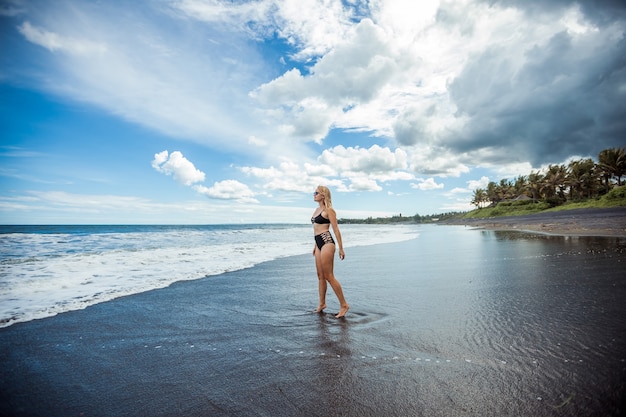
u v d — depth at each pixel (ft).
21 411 7.32
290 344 11.14
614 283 18.03
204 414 7.07
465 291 18.13
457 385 7.93
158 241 64.90
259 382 8.46
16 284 21.22
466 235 79.36
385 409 7.05
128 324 13.53
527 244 44.62
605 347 9.74
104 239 67.46
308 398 7.61
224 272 27.25
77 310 15.66
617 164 191.62
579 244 39.52
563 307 14.06
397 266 29.07
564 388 7.56
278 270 28.43
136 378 8.84
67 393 8.09
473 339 10.90
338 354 10.14
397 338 11.31
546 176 260.21
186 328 13.02
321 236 15.28
